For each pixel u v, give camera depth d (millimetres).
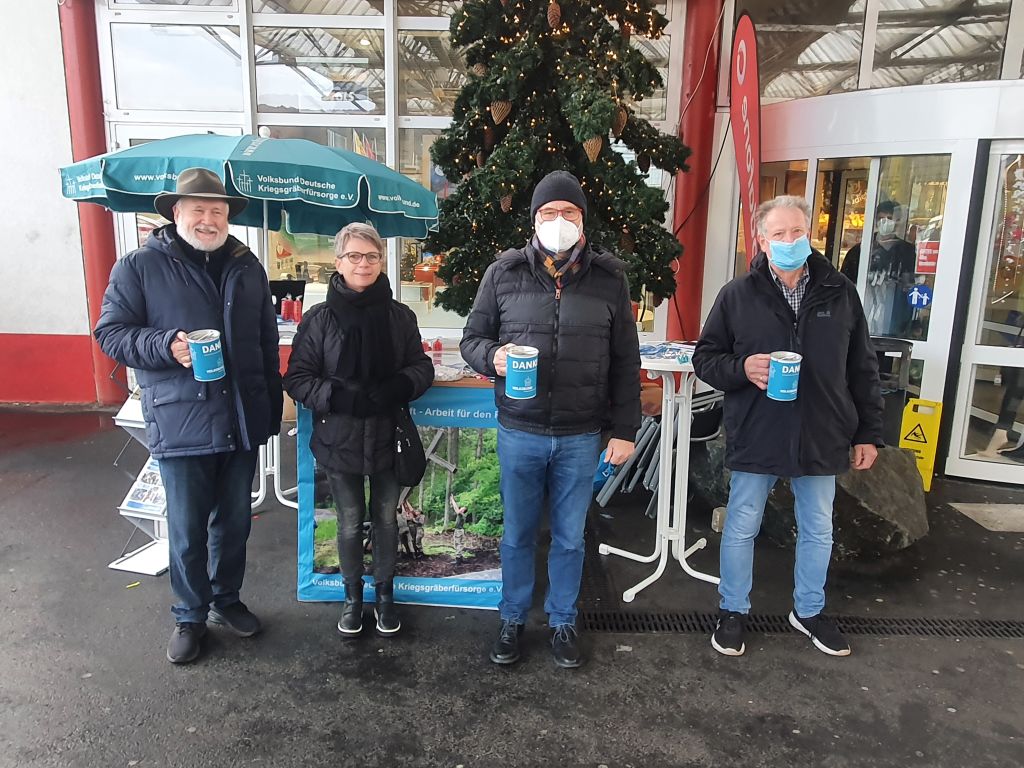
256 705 2582
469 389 3123
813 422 2750
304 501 3232
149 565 3607
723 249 6547
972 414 5102
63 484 4750
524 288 2648
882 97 5027
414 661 2875
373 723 2506
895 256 5168
